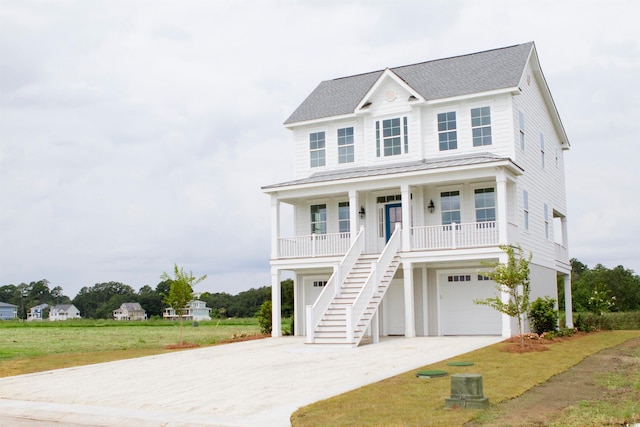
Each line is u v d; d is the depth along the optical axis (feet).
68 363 66.85
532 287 88.12
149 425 36.29
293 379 49.14
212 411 38.58
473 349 63.46
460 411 35.04
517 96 88.12
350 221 86.94
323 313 75.72
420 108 91.09
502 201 77.46
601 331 103.60
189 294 87.86
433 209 88.69
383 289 78.13
